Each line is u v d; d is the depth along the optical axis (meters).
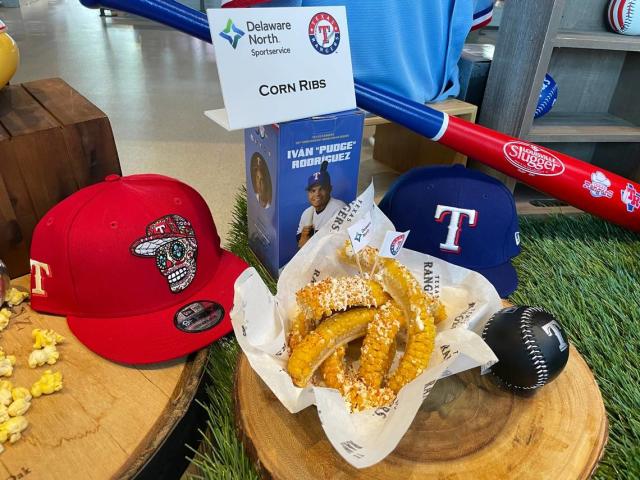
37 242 0.46
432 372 0.34
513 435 0.37
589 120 0.90
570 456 0.35
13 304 0.49
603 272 0.70
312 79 0.52
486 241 0.59
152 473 0.38
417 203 0.59
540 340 0.38
